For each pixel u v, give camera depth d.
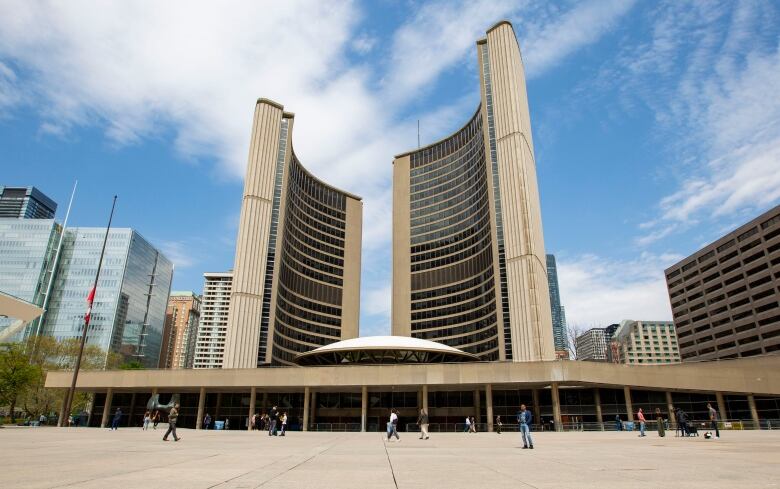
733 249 117.75
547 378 49.88
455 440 29.84
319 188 127.94
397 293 122.31
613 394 55.69
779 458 14.74
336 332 119.44
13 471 10.63
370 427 58.97
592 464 13.02
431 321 114.06
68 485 8.45
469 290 107.12
